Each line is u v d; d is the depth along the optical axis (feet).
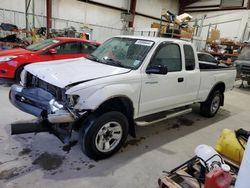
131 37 11.93
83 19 41.34
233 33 51.39
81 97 8.11
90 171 8.64
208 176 6.17
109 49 11.90
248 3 48.06
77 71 9.36
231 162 8.05
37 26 35.53
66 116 7.97
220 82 15.70
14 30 29.07
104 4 43.73
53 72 9.14
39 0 34.99
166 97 11.52
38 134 11.05
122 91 9.09
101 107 9.15
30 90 9.60
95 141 8.92
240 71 30.99
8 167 8.39
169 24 34.68
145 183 8.30
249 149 5.33
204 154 7.52
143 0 51.01
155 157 10.18
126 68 10.09
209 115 16.43
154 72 9.90
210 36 46.70
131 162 9.56
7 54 18.90
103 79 8.75
